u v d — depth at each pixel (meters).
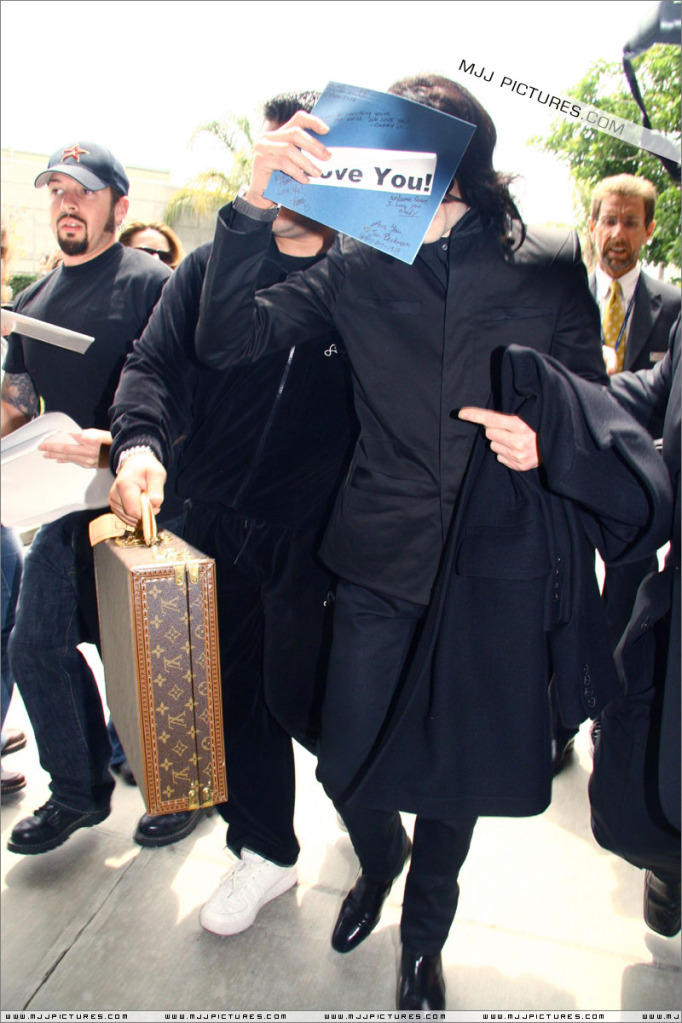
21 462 1.70
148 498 1.39
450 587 1.27
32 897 1.85
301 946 1.69
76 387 1.94
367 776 1.36
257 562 1.68
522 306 1.25
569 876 1.87
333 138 1.21
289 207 1.25
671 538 1.23
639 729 1.36
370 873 1.66
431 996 1.49
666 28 1.05
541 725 1.28
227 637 1.74
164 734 1.31
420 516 1.35
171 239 2.51
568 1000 1.54
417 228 1.19
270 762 1.76
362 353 1.36
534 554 1.22
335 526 1.47
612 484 1.15
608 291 1.95
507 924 1.73
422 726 1.32
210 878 1.91
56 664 1.91
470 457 1.28
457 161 1.16
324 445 1.65
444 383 1.28
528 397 1.17
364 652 1.42
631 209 1.84
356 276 1.36
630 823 1.37
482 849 1.96
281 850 1.78
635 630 1.35
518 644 1.25
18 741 2.46
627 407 1.33
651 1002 1.53
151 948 1.69
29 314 2.01
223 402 1.64
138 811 2.17
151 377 1.59
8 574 2.07
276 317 1.45
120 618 1.36
